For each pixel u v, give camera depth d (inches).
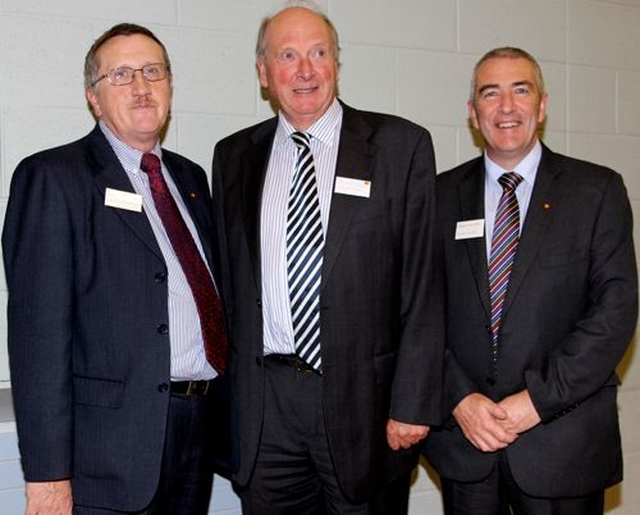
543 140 120.7
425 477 114.6
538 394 74.0
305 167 76.6
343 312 73.1
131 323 68.9
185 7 98.4
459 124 115.6
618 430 79.3
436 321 75.4
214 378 76.5
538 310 76.4
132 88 72.2
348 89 108.0
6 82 90.6
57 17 92.2
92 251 68.4
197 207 80.7
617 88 125.5
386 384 76.1
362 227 73.6
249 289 77.0
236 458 78.1
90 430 68.6
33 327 65.7
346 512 76.9
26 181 68.0
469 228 81.0
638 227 127.0
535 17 119.5
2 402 90.5
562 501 77.6
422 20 112.2
